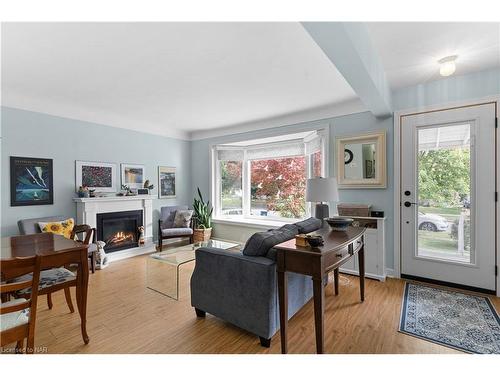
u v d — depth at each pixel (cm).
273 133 428
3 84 288
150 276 331
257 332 185
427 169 298
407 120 305
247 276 191
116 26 178
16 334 145
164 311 238
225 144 506
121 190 427
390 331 200
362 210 319
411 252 307
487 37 197
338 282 284
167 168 502
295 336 195
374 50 211
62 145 361
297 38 194
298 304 220
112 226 412
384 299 256
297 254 165
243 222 472
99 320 221
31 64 237
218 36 191
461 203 280
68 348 181
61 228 326
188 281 314
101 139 403
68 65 239
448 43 206
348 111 347
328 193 247
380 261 307
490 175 262
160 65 239
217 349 181
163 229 457
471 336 192
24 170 329
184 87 295
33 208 337
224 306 205
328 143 365
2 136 312
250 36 191
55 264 165
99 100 342
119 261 398
